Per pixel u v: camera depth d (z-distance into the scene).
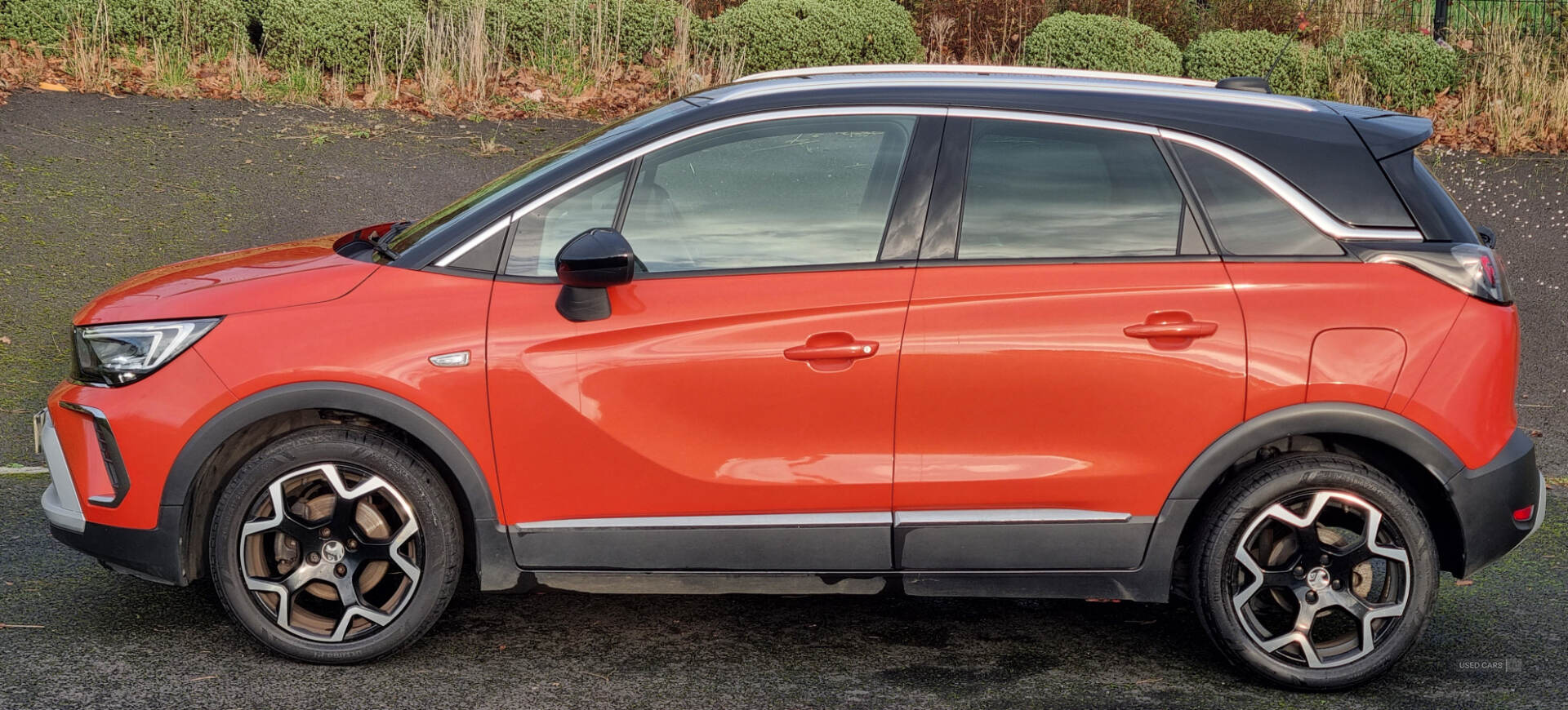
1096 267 3.57
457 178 9.84
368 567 3.80
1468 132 11.91
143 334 3.61
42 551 4.56
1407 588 3.65
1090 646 4.05
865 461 3.58
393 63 11.83
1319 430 3.53
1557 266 9.03
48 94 10.73
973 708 3.56
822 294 3.56
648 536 3.63
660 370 3.55
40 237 8.22
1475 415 3.56
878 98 3.74
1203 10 13.73
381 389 3.53
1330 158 3.63
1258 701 3.65
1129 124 3.67
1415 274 3.56
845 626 4.18
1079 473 3.57
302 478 3.62
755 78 4.32
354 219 8.93
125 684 3.56
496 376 3.55
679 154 3.71
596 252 3.41
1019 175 3.65
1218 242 3.59
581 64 12.38
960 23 13.02
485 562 3.65
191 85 11.27
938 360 3.52
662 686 3.67
